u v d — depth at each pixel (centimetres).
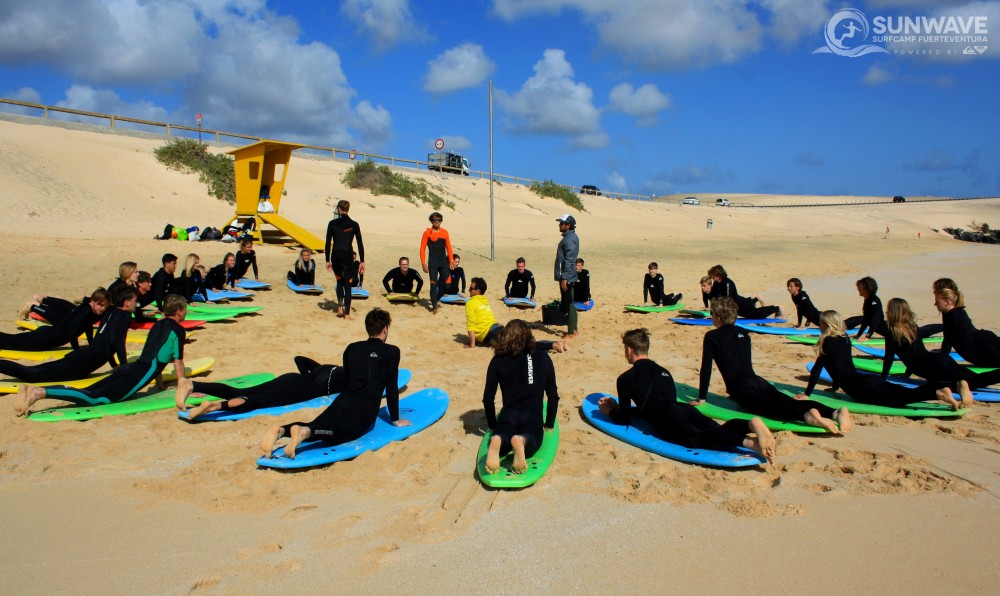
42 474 432
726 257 2573
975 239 6034
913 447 496
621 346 927
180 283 998
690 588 309
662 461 470
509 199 4341
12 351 702
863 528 367
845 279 1958
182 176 2581
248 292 1221
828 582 313
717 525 373
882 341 934
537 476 429
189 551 340
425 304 1229
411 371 750
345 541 354
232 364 754
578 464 463
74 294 1059
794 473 445
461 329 1025
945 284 684
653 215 5350
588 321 1148
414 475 441
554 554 342
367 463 460
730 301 578
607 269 2009
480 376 734
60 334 665
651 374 510
